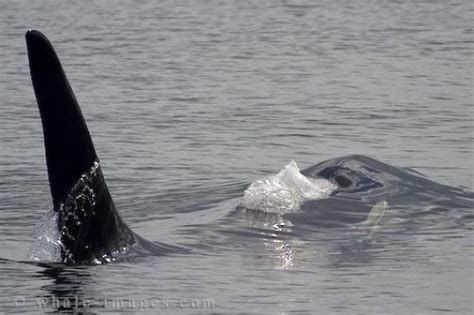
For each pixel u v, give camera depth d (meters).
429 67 83.81
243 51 90.06
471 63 85.62
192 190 46.88
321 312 32.25
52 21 104.25
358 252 37.72
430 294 34.03
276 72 81.31
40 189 47.44
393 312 32.41
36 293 32.75
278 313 32.09
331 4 118.81
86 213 35.06
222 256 36.84
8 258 36.28
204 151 56.53
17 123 63.03
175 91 73.62
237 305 32.53
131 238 36.88
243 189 46.22
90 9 113.25
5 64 83.00
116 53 88.19
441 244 38.91
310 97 72.38
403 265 36.69
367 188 43.12
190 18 108.19
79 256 35.25
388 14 111.88
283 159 55.28
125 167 52.34
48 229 35.69
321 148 57.84
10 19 104.94
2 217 42.44
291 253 37.38
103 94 72.19
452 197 43.94
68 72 79.88
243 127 62.91
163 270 35.16
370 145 58.47
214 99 71.38
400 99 71.88
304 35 98.75
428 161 54.72
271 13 111.88
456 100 71.50
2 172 50.94
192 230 39.22
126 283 33.75
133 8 114.69
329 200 41.88
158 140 59.03
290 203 41.28
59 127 34.19
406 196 43.22
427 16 110.75
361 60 86.62
